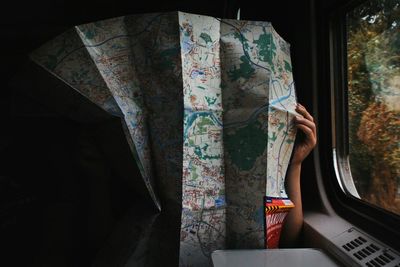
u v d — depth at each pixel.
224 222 1.22
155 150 1.20
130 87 1.18
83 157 1.66
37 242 1.91
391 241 1.21
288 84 1.32
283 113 1.24
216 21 1.21
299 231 1.60
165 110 1.16
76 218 1.87
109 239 1.42
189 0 2.56
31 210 1.97
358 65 1.53
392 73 1.31
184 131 1.13
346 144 1.66
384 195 1.37
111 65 1.16
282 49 1.31
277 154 1.24
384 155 1.36
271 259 1.13
